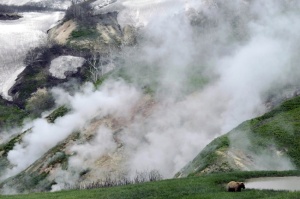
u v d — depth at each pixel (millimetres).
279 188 127562
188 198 117312
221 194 117312
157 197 122562
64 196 137125
